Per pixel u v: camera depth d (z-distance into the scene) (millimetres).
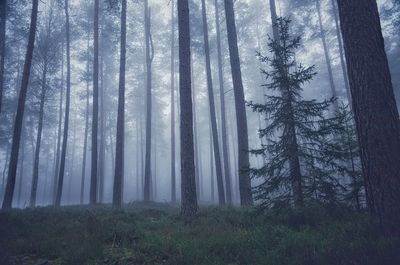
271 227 7965
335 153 8766
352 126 10219
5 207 16500
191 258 6363
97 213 12969
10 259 6898
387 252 5152
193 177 11758
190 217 11055
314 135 8859
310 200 8859
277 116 9289
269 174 9055
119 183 18594
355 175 9203
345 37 7180
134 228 9094
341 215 8188
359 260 5145
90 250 7164
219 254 6770
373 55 6781
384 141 6426
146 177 25219
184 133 11969
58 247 7781
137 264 6594
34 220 11531
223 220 10055
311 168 8961
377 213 6465
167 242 7598
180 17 13023
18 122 17344
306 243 6539
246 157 15031
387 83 6695
